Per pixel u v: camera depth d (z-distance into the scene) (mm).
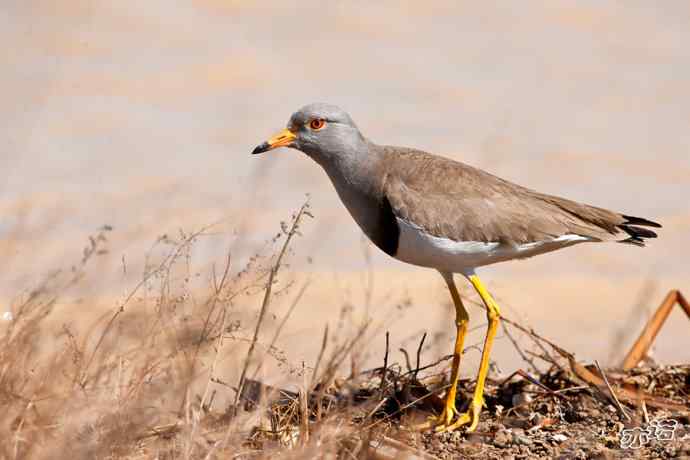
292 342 12562
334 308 14961
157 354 9398
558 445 10188
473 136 22141
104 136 21000
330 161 12039
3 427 8594
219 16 27109
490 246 11430
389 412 10984
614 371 11711
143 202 17828
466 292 15477
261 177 19125
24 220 15852
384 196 11594
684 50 27094
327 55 25594
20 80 22734
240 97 23250
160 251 14672
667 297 12281
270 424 9961
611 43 27250
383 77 24703
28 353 9352
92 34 25297
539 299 16875
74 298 11445
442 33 27250
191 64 24562
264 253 14672
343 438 9391
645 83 25266
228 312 11523
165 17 26594
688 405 10992
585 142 22344
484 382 11469
